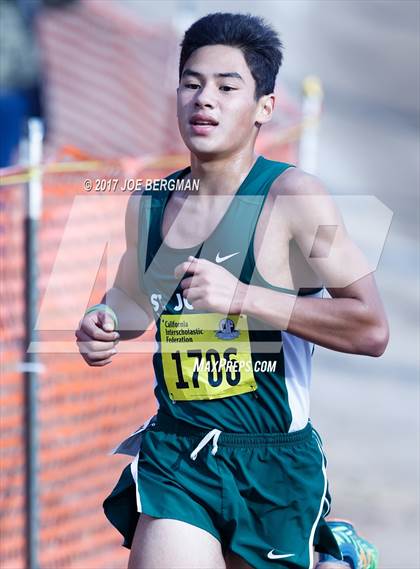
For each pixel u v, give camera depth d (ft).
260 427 32.17
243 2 205.36
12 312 48.21
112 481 51.60
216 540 31.68
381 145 157.99
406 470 71.10
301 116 69.51
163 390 32.99
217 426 32.01
